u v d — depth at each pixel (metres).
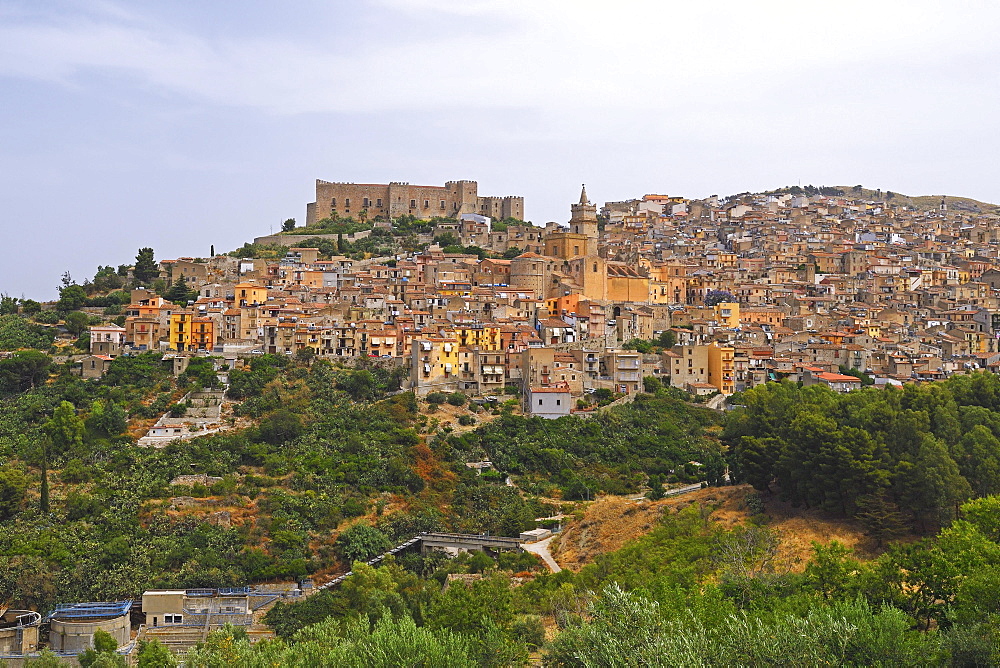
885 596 103.69
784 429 174.12
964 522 118.25
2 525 166.50
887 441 159.00
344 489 187.75
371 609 134.38
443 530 181.50
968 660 86.12
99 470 186.38
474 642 104.69
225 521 173.12
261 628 145.50
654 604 90.94
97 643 136.00
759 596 110.38
